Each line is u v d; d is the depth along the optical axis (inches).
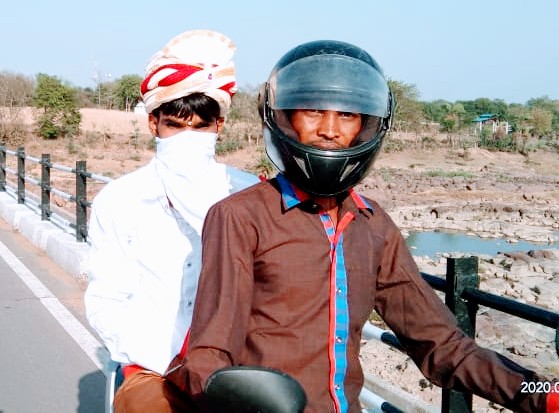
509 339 402.6
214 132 106.4
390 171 1658.5
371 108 78.8
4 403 183.9
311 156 75.6
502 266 735.7
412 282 85.0
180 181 102.3
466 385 79.8
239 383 62.7
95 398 188.5
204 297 75.4
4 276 310.3
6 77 1665.8
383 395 182.1
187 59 101.6
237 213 77.4
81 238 327.6
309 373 76.2
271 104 80.5
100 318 103.7
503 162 2086.6
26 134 1547.7
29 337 232.5
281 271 76.6
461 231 1063.0
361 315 80.6
